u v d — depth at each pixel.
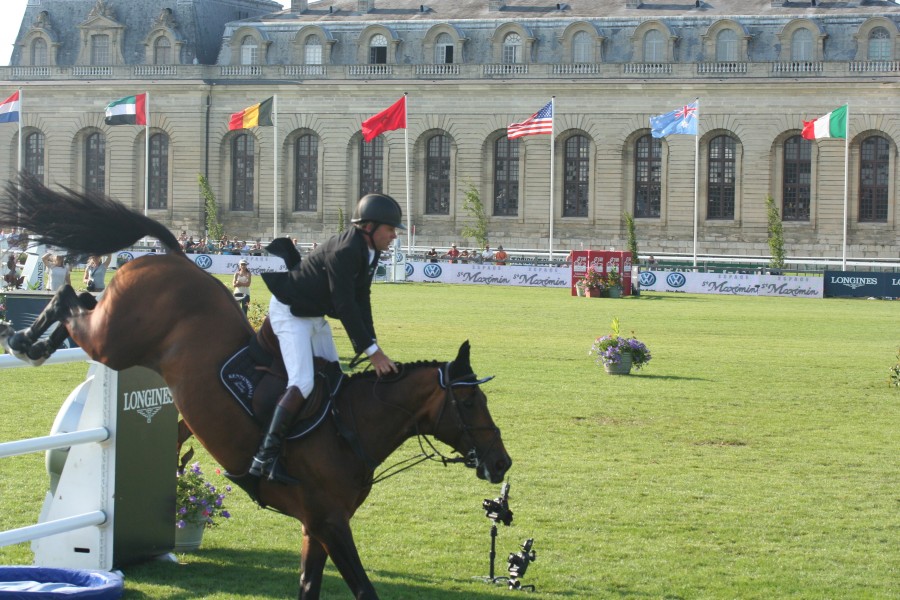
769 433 26.06
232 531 17.80
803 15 108.00
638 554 16.75
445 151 114.50
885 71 104.56
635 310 63.31
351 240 12.82
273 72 115.44
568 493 20.11
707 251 109.00
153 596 14.62
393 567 15.99
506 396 30.50
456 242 113.81
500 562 16.28
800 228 107.25
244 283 53.66
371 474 13.33
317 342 13.48
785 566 16.31
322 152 115.31
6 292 40.75
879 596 15.12
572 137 112.06
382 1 122.00
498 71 111.75
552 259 99.56
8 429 24.44
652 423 27.02
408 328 49.34
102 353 13.29
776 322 56.94
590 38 111.81
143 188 118.69
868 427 27.02
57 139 119.06
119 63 119.38
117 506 15.48
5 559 16.39
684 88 108.12
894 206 105.00
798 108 106.12
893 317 61.06
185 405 13.12
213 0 122.44
